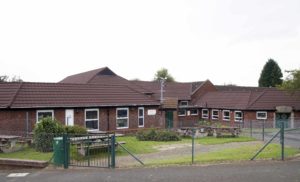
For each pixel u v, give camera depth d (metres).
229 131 33.62
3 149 20.33
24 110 28.09
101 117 32.78
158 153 22.22
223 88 65.81
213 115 52.06
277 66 75.00
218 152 21.75
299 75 26.02
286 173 14.18
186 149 24.03
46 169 16.39
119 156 20.67
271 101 47.56
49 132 20.84
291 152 20.67
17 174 15.48
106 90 35.09
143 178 13.95
